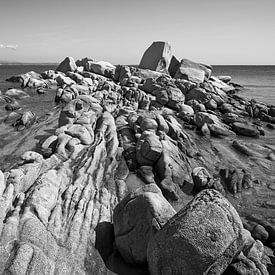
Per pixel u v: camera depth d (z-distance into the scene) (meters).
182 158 14.85
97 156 13.91
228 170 14.04
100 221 9.04
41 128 20.56
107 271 7.48
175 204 11.38
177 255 6.04
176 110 28.28
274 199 11.98
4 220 7.66
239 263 6.75
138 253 7.41
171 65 50.44
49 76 48.44
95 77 45.56
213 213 6.28
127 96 31.17
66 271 6.95
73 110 20.05
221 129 21.38
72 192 10.19
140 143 14.82
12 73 75.31
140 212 7.65
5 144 16.94
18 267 6.18
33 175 10.88
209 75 45.91
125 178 13.07
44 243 7.23
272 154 17.22
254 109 28.64
